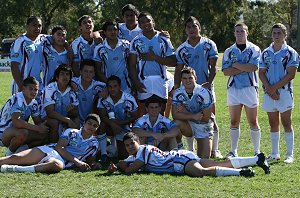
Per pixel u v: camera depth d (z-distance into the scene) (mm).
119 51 11656
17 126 10422
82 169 9750
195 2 58375
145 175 9289
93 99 11500
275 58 11047
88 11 62375
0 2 59375
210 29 61312
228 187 8445
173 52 11586
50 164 9453
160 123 10570
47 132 10789
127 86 11859
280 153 11969
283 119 11117
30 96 10523
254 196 7973
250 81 11266
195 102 10828
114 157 11328
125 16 12117
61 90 10953
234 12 60781
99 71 11727
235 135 11516
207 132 10945
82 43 11953
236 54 11227
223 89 30234
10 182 8703
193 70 10961
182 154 9414
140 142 10461
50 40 11820
